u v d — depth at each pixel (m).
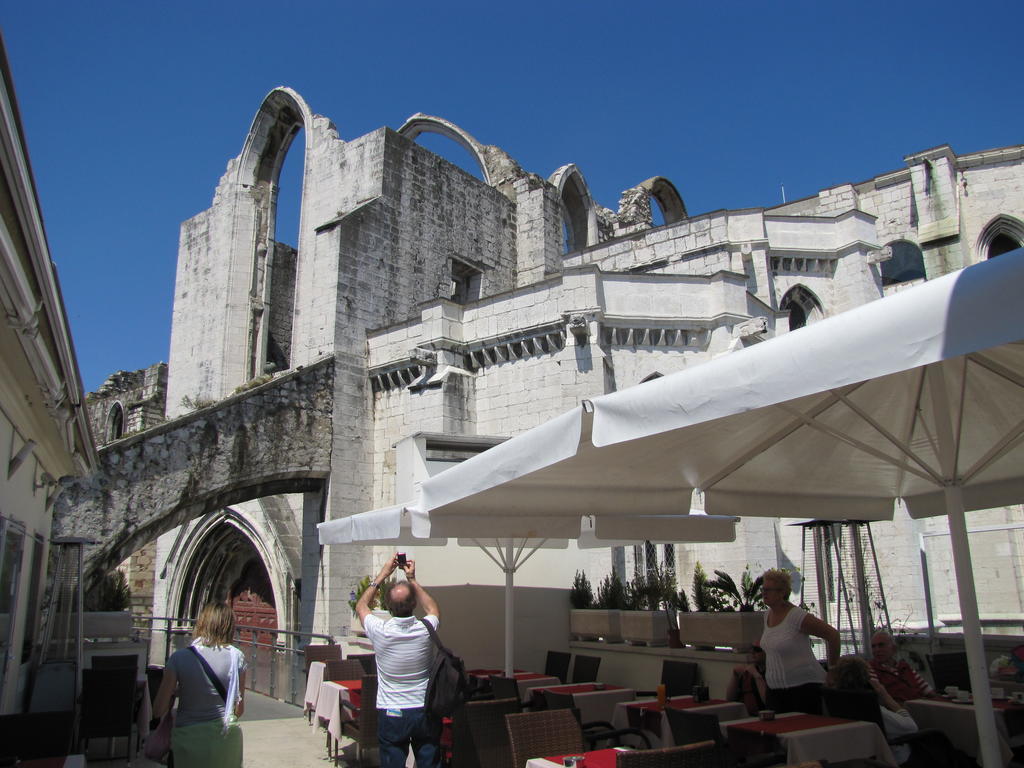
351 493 26.06
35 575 11.69
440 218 32.50
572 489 8.42
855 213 28.45
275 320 37.81
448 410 23.62
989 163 30.02
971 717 7.45
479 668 13.17
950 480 5.86
